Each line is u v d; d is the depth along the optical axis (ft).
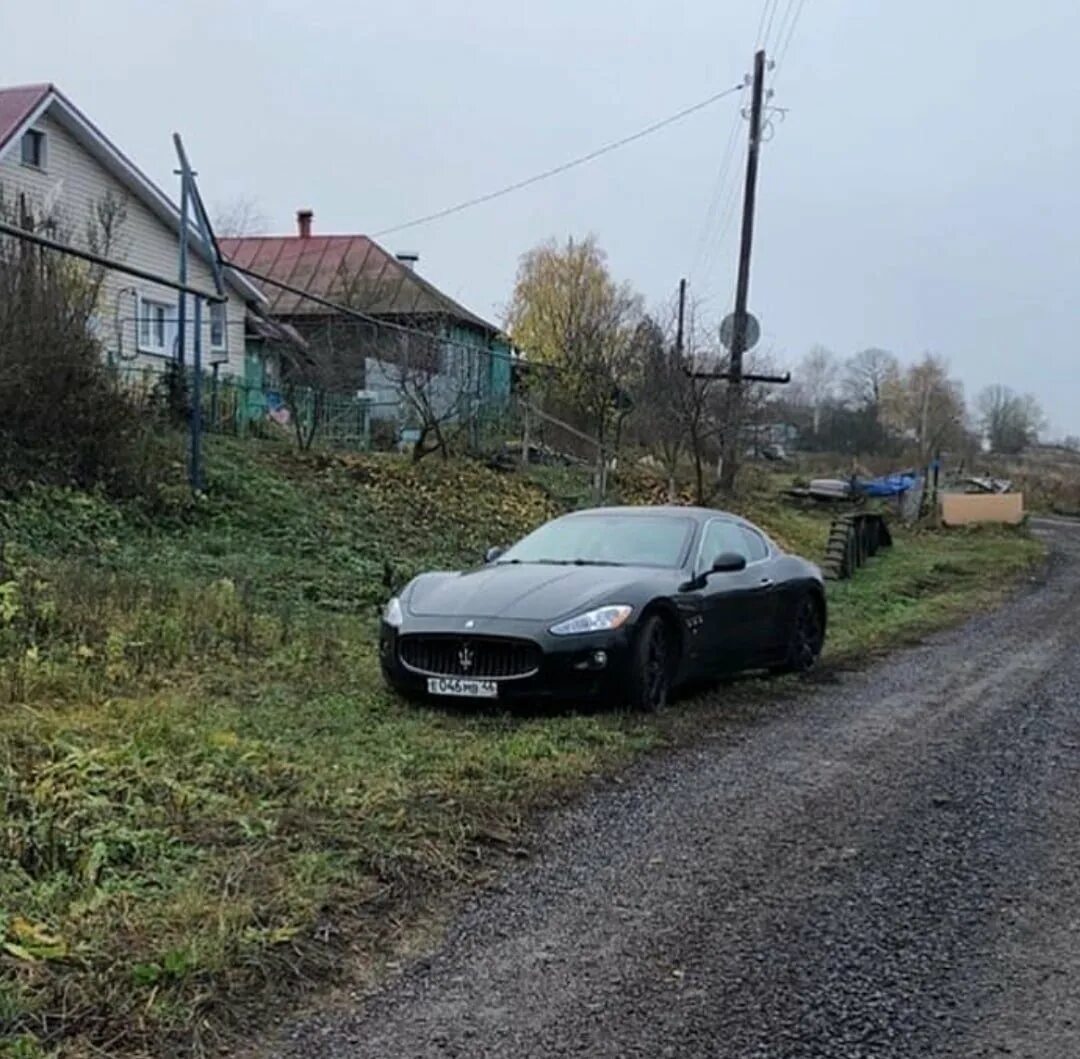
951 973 12.15
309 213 129.80
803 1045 10.50
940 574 67.51
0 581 27.73
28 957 11.18
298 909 12.84
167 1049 10.01
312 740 19.85
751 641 29.19
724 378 73.31
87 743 18.01
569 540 28.71
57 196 65.62
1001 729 24.63
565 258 147.13
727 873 15.10
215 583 32.55
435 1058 10.11
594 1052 10.29
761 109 77.97
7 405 39.29
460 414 71.92
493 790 17.93
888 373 198.59
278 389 69.77
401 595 25.21
